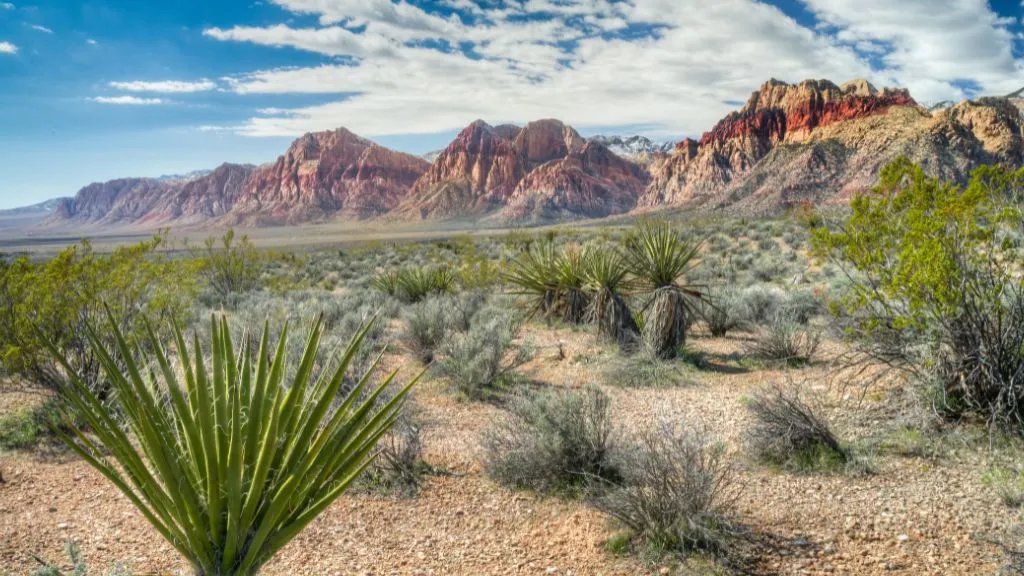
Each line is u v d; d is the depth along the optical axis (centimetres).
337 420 289
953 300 582
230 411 277
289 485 260
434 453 627
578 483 536
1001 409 560
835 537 435
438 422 720
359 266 3406
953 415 611
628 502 450
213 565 261
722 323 1180
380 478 553
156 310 836
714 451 549
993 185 601
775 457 573
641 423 685
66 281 721
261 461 252
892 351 668
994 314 597
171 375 260
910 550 412
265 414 284
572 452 548
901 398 670
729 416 701
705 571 399
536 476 547
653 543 428
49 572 346
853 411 670
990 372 579
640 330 1055
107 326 729
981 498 471
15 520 474
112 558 416
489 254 3431
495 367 876
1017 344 581
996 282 603
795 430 574
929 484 502
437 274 1805
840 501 487
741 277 1953
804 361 925
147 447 258
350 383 691
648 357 916
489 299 1560
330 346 804
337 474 292
